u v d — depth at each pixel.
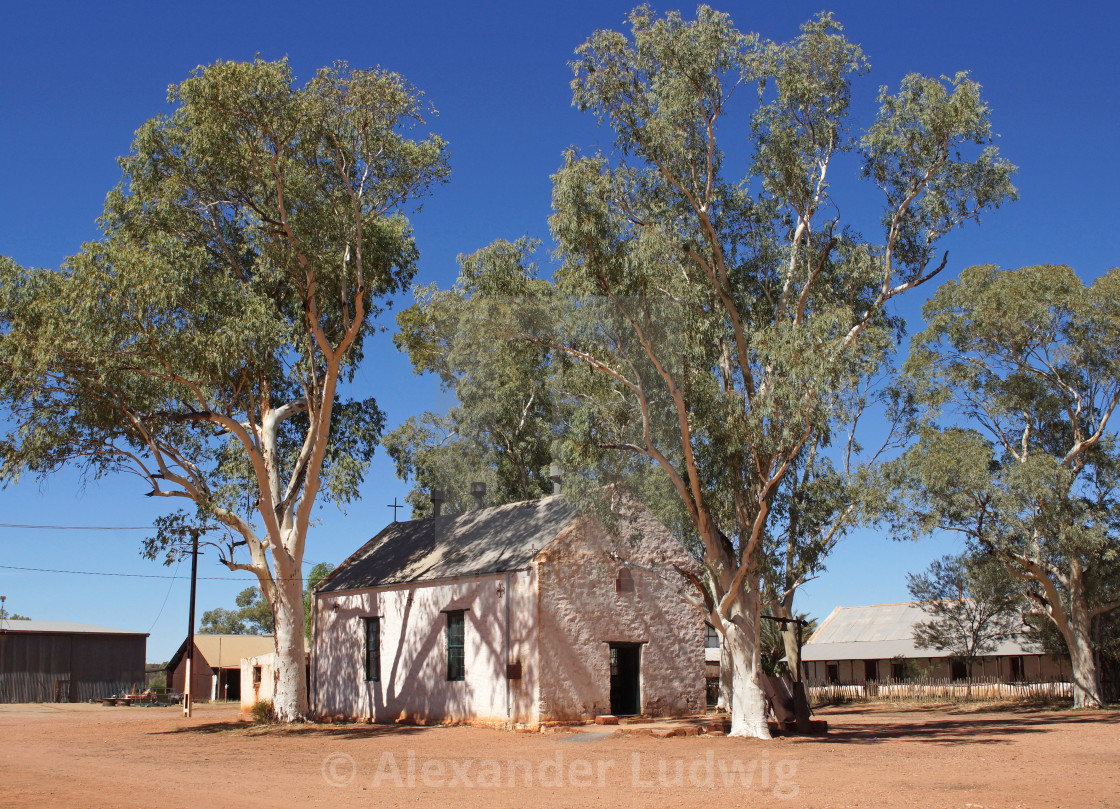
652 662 26.36
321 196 25.84
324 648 32.62
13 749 22.12
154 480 25.98
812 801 11.83
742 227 24.59
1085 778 14.11
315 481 27.44
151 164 27.05
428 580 28.03
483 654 25.77
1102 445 36.31
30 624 58.12
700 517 21.81
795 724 23.19
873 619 59.34
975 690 45.34
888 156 24.88
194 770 16.61
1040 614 43.44
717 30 22.64
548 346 22.06
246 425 28.70
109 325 22.42
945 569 45.41
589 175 21.34
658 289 21.78
